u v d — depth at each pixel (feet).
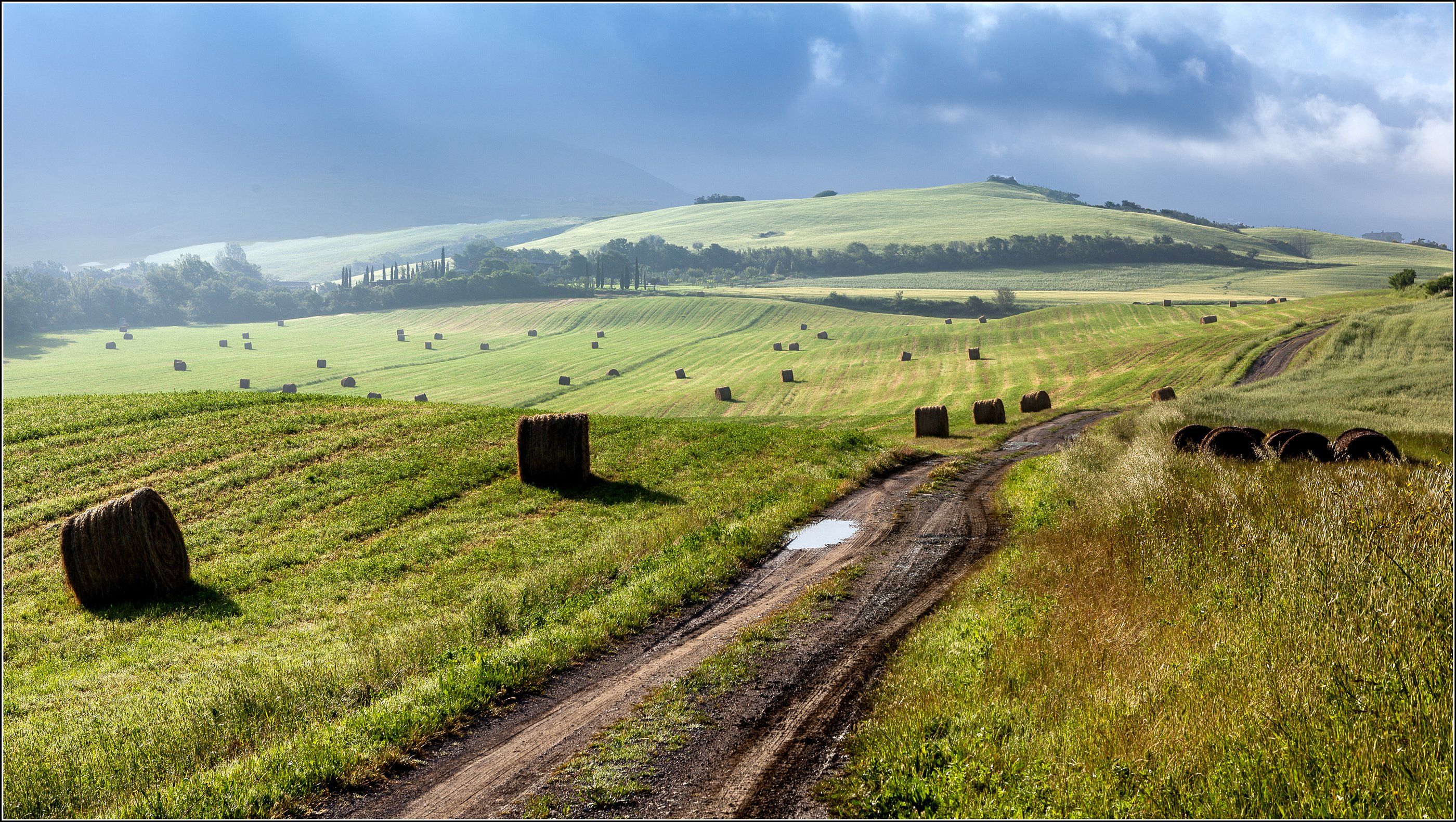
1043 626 32.63
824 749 25.41
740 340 431.84
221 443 83.20
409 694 30.27
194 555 58.85
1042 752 22.82
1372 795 19.42
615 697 30.35
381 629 43.11
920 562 48.44
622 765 24.82
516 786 23.94
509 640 37.11
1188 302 510.99
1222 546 38.68
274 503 68.64
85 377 373.81
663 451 88.58
